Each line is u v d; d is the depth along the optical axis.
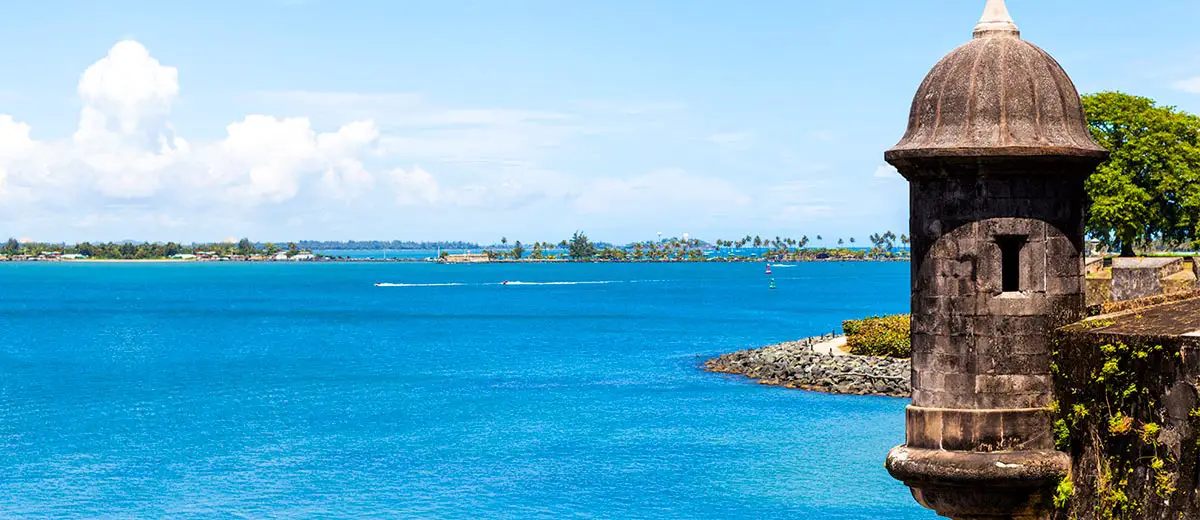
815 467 51.69
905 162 18.00
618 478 50.31
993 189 17.75
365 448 58.16
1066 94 18.00
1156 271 27.34
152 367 100.00
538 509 45.12
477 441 59.84
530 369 95.50
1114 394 16.55
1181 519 15.41
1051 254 17.81
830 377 78.75
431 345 121.56
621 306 199.50
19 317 177.25
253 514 44.84
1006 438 17.77
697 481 49.28
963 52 18.25
